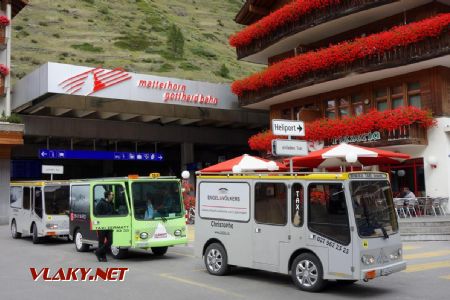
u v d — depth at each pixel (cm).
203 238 1170
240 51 3114
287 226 988
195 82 3016
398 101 2288
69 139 3512
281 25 2744
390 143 2103
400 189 2216
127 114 3170
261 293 932
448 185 2025
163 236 1414
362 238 891
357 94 2497
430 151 2091
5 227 2791
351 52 2248
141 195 1405
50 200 1877
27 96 2834
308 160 1748
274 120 1234
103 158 3331
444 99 2105
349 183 905
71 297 912
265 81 2742
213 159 4484
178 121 3538
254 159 2025
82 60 6066
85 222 1595
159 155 3606
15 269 1253
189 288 983
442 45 1956
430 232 1670
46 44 6575
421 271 1135
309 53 2478
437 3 2203
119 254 1422
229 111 3531
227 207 1116
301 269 960
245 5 3116
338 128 2297
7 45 3144
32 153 3716
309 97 2764
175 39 7525
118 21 8506
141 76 2797
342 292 936
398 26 2275
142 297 904
